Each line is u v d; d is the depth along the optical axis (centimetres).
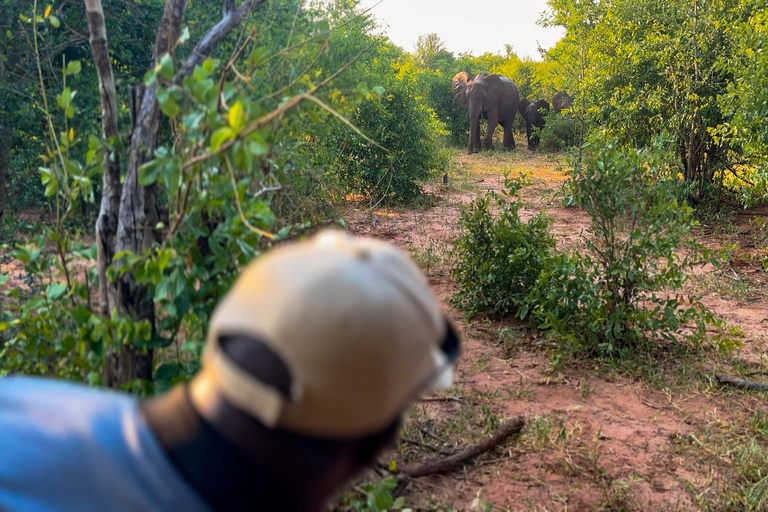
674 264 518
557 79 1678
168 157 193
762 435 410
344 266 73
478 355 525
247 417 72
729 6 994
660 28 1078
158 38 247
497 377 487
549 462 377
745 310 634
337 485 78
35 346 245
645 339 520
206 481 73
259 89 274
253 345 71
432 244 842
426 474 356
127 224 226
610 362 502
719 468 377
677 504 342
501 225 603
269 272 74
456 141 2642
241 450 72
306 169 506
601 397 458
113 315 221
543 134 2294
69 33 462
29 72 430
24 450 84
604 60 1116
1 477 83
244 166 163
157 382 229
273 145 282
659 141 539
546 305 549
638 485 360
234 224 220
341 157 1034
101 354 218
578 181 532
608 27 1168
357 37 452
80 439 83
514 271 596
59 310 246
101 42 228
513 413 433
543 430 402
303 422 71
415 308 74
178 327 230
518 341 548
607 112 1111
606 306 531
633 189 518
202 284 234
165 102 190
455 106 2644
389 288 73
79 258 268
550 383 477
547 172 1641
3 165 425
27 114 415
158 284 215
